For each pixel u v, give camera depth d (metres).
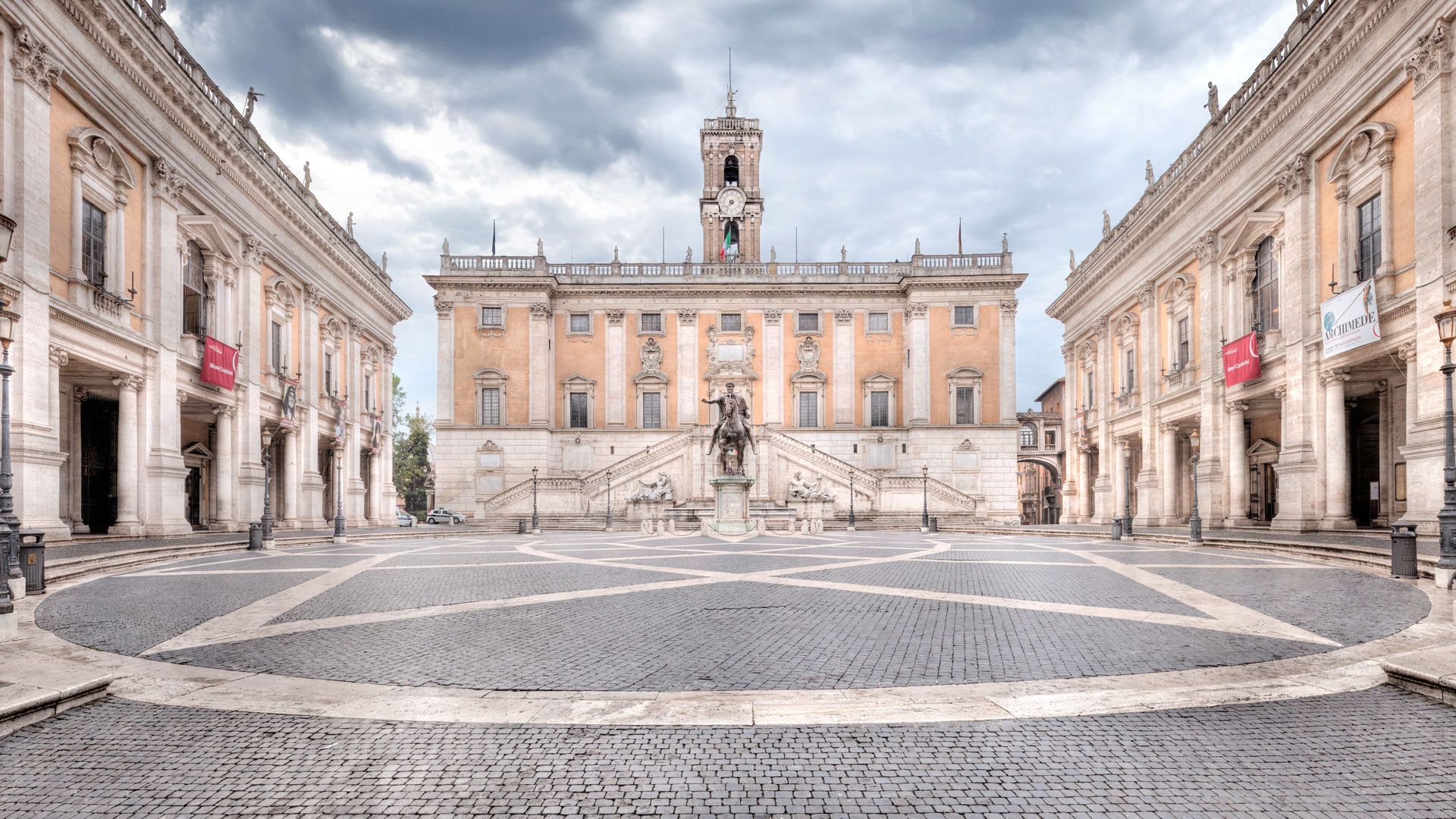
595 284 56.94
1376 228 22.14
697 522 44.66
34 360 19.39
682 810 4.29
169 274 25.47
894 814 4.23
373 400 47.69
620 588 12.87
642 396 56.84
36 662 7.32
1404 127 20.73
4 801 4.46
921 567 16.36
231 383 28.81
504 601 11.29
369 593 12.30
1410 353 20.25
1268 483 32.56
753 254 67.62
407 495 82.31
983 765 4.87
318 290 37.94
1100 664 7.21
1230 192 29.53
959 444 54.94
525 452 54.62
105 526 27.89
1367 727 5.52
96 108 22.17
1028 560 18.31
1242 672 6.90
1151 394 36.72
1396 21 20.64
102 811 4.32
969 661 7.34
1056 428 81.44
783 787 4.57
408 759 5.00
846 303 57.50
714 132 69.06
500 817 4.21
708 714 5.81
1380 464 25.39
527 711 5.93
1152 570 15.53
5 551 8.66
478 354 55.31
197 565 17.45
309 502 36.75
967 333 55.78
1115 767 4.82
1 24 18.72
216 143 28.14
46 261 19.80
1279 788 4.53
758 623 9.41
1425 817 4.17
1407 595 11.27
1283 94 25.44
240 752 5.16
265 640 8.45
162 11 26.11
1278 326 27.25
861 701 6.10
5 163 18.84
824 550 22.47
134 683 6.70
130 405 24.08
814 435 56.44
